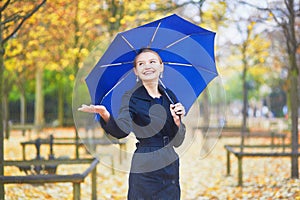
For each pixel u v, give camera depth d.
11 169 10.52
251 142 18.62
